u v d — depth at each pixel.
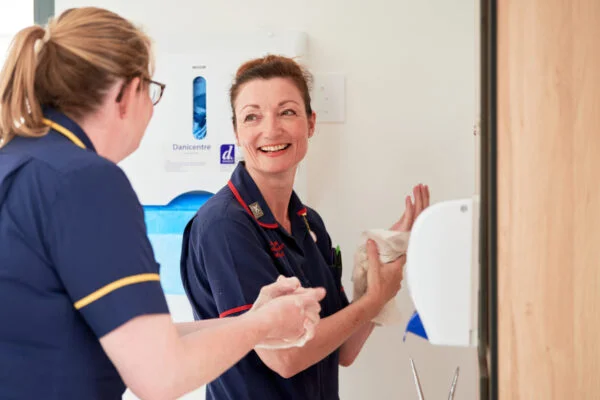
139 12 2.14
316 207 2.03
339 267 1.80
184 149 2.11
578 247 0.84
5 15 2.30
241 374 1.47
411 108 1.97
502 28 0.86
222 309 1.42
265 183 1.60
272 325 1.12
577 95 0.84
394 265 1.58
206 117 2.09
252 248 1.44
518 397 0.86
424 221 1.01
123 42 1.05
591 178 0.84
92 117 1.05
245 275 1.41
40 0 2.22
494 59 0.86
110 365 1.05
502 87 0.86
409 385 2.01
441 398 1.99
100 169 0.97
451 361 1.99
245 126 1.60
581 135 0.84
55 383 0.97
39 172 0.97
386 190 2.00
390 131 1.99
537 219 0.85
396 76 1.98
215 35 2.06
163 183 2.13
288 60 1.67
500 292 0.87
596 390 0.84
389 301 1.66
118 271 0.94
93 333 1.01
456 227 1.00
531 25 0.85
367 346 2.02
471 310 1.00
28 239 0.95
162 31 2.12
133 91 1.08
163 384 0.95
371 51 1.98
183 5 2.11
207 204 1.54
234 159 2.07
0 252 0.95
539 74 0.85
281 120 1.58
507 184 0.86
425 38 1.96
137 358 0.94
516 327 0.86
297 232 1.66
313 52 2.01
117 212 0.96
